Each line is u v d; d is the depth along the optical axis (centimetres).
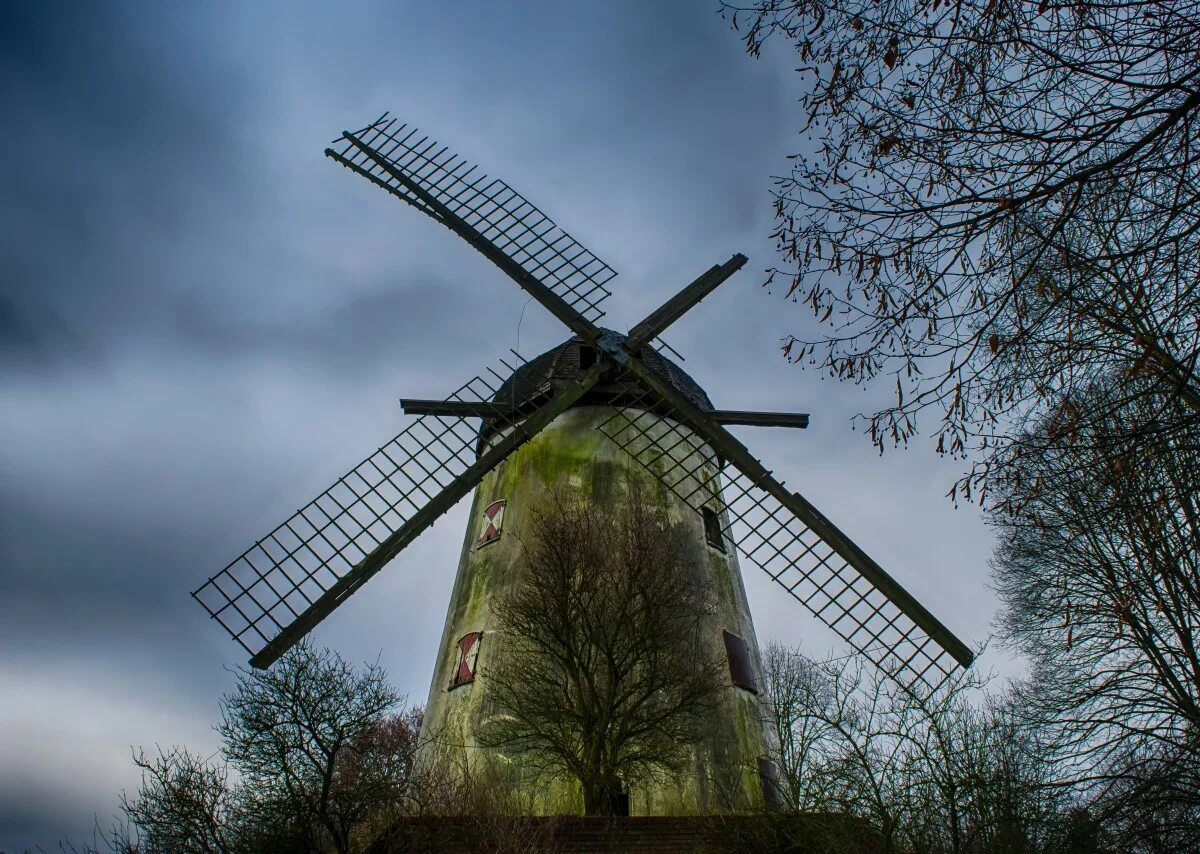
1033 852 1112
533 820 1278
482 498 2016
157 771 1299
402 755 1714
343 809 1291
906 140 614
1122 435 623
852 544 1773
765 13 629
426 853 1166
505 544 1844
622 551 1614
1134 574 1517
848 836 1087
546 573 1602
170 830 1262
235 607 1658
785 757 1302
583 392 1902
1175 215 567
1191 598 1250
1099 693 1564
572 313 1952
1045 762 1442
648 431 1955
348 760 1394
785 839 1203
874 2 599
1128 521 798
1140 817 1142
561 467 1905
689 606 1622
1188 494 632
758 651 1848
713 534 1942
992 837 1076
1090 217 621
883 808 1064
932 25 586
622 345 1933
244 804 1298
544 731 1497
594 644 1517
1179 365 605
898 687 1248
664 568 1614
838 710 1200
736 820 1273
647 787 1515
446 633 1844
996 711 1520
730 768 1562
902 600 1714
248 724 1323
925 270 638
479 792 1263
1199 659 1391
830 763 1179
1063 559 1720
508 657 1647
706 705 1540
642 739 1484
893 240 636
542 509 1842
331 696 1349
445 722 1645
